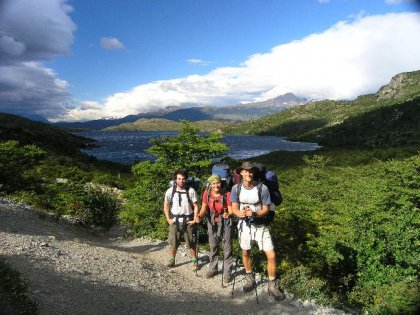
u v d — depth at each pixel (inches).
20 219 321.4
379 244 268.1
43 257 209.8
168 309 171.3
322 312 172.7
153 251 302.5
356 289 249.9
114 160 2568.9
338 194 499.5
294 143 5733.3
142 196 370.6
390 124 4889.3
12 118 4411.9
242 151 3772.1
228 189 214.1
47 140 2177.7
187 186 237.9
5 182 472.7
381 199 354.3
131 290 188.7
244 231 191.3
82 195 465.4
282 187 588.1
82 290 172.2
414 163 434.9
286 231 296.4
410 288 221.3
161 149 359.9
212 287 213.6
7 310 118.6
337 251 271.3
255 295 192.9
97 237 388.5
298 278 205.9
